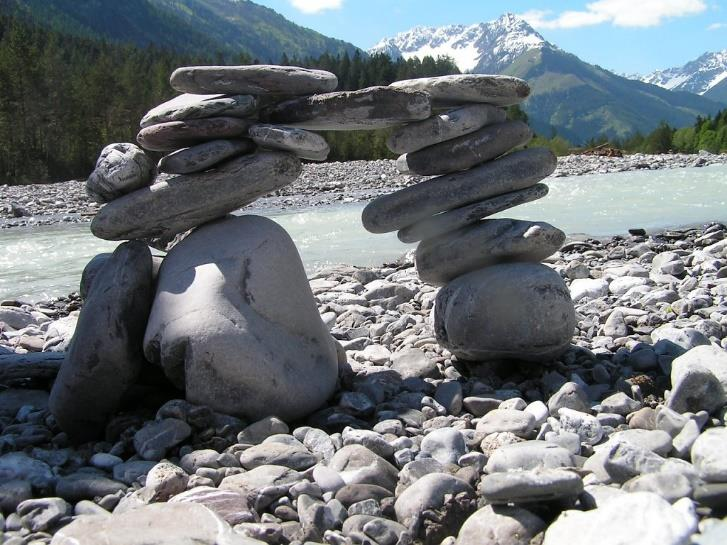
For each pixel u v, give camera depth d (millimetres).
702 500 3223
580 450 4102
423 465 3906
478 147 5543
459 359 5965
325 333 5340
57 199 25344
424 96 5254
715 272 9195
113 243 15789
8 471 4059
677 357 5312
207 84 5230
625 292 8438
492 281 5414
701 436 3695
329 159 59188
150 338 4777
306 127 5480
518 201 5617
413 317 7734
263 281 4938
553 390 5211
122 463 4270
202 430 4496
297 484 3730
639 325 6828
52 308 9906
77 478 4004
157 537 3131
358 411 4879
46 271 12969
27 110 53562
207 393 4605
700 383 4410
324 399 5043
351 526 3451
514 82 5434
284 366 4781
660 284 8711
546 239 5488
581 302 8148
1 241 16359
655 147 69750
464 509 3484
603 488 3445
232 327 4652
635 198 20109
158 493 3748
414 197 5625
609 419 4488
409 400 5156
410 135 5418
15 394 5770
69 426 4887
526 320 5332
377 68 93312
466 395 5285
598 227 15203
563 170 30719
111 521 3314
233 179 5074
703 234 12797
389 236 15383
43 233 17641
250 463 4047
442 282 5992
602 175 28250
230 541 3105
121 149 5262
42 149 53844
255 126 5129
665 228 14578
